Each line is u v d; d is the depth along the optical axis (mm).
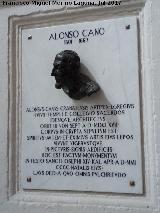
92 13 1262
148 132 1163
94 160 1211
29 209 1262
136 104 1181
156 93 1145
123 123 1188
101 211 1178
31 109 1310
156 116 1138
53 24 1314
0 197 1299
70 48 1275
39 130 1291
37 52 1321
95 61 1237
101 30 1243
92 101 1230
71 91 1221
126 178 1169
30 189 1292
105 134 1206
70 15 1288
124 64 1206
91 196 1210
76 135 1241
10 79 1336
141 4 1203
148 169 1156
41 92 1303
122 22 1222
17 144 1321
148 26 1175
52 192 1263
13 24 1354
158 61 1148
